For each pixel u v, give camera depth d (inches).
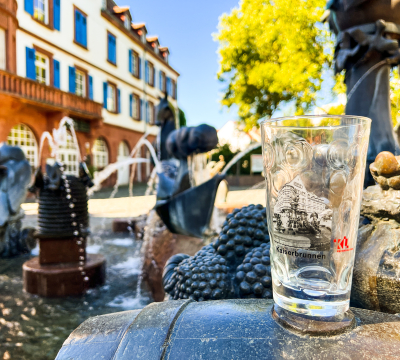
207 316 17.3
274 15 399.5
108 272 122.3
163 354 14.9
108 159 797.9
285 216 16.1
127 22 890.1
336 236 15.6
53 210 103.8
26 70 554.9
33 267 101.7
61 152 619.8
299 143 15.4
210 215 87.9
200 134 85.7
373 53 46.0
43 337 70.7
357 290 24.0
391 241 23.4
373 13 45.4
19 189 152.5
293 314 16.0
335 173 15.4
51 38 611.2
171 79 1162.6
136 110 935.0
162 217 93.9
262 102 440.8
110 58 804.6
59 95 602.9
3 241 148.8
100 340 17.2
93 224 241.4
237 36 444.1
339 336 15.0
